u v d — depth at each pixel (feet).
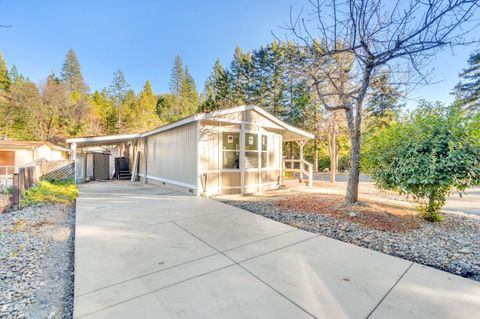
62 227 14.08
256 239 11.27
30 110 86.74
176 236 11.66
